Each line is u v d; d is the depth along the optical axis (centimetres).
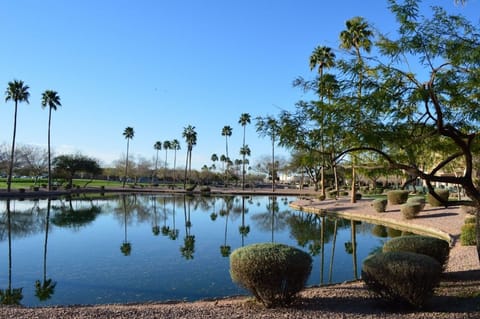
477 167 696
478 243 586
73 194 5241
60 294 854
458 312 525
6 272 1064
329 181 7031
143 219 2500
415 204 2038
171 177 10169
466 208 1822
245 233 1870
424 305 551
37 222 2283
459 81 507
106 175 9631
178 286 908
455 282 701
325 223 2288
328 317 521
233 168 11525
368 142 508
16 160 5762
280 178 11944
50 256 1284
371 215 2389
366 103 496
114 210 3134
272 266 552
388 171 585
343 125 512
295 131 536
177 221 2403
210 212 3081
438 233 1616
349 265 1138
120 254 1316
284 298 577
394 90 501
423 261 552
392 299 558
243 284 580
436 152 629
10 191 4381
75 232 1884
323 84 518
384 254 589
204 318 526
